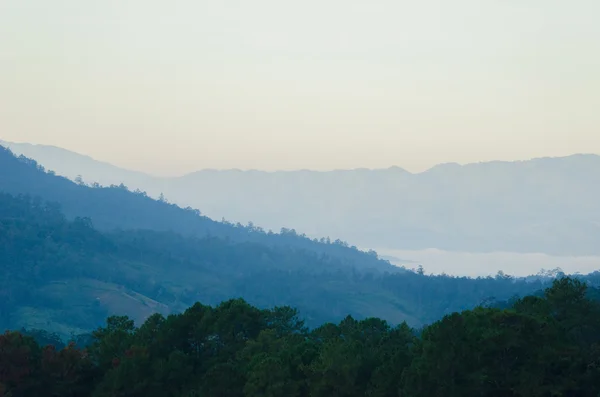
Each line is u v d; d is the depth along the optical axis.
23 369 91.88
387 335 95.06
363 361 84.00
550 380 73.50
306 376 86.00
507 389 73.50
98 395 91.12
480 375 72.50
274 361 83.88
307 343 92.25
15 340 94.06
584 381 73.19
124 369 91.06
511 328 75.50
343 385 81.12
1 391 86.69
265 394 82.06
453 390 72.75
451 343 74.56
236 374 87.44
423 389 73.94
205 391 85.94
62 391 94.31
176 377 92.31
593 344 77.94
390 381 79.00
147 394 91.31
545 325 75.88
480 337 75.38
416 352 81.12
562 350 74.25
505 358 75.12
